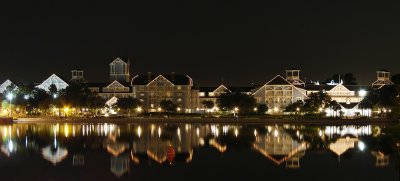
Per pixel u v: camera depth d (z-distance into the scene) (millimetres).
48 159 82938
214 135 127062
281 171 71438
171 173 70500
